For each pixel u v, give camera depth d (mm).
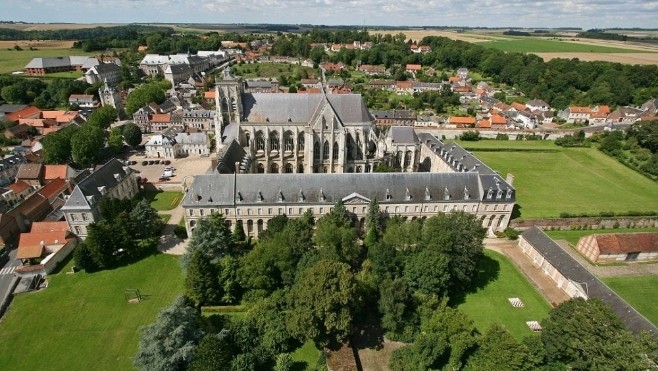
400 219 105188
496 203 119625
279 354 75688
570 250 116438
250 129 150125
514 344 66625
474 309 90375
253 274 85750
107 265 102125
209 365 64812
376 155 156125
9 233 112375
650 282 102062
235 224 113000
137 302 89688
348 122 149750
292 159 157750
